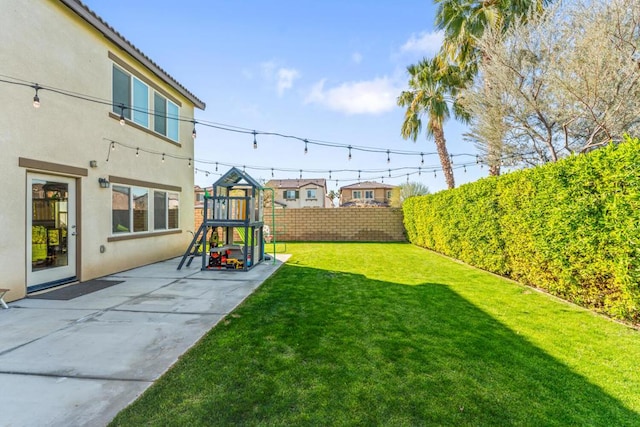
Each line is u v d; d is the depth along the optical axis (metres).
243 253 8.38
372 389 2.64
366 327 4.04
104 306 4.94
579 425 2.21
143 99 8.68
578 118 7.58
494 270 7.53
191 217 11.39
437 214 11.55
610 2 6.40
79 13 6.30
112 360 3.14
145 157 8.72
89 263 6.80
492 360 3.15
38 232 5.74
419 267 8.58
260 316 4.46
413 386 2.69
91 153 6.82
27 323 4.18
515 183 6.51
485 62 9.63
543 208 5.62
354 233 17.00
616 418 2.28
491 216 7.56
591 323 4.20
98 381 2.76
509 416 2.30
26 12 5.36
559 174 5.18
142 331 3.90
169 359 3.17
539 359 3.17
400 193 33.50
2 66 5.00
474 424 2.22
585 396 2.55
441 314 4.56
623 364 3.07
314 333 3.84
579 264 4.83
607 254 4.33
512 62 8.34
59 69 6.01
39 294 5.62
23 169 5.35
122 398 2.51
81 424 2.20
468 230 8.86
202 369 2.96
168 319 4.34
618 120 6.88
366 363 3.09
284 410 2.37
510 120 9.10
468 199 8.87
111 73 7.41
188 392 2.59
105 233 7.27
